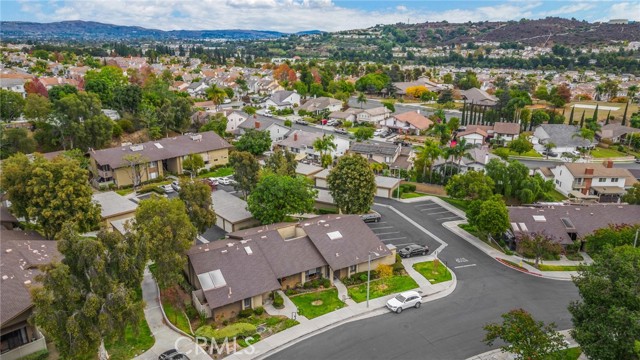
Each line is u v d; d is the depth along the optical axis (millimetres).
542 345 33781
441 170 93500
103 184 82688
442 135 106625
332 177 68812
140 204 47625
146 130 111188
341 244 53938
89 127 94875
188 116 118562
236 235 55156
